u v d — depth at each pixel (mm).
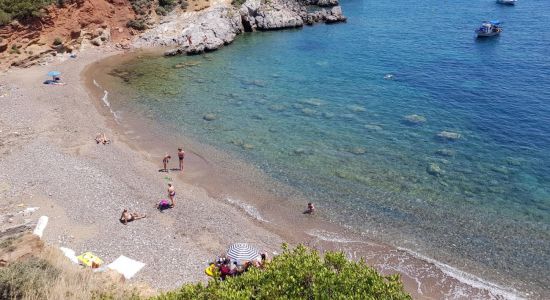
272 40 79562
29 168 36281
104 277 21000
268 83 58344
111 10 74750
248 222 31234
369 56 68688
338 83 57781
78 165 37312
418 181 35375
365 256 27797
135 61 67562
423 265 26969
